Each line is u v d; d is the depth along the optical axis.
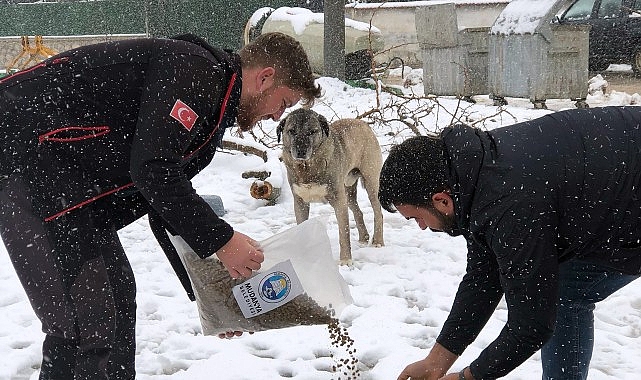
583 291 2.72
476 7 19.36
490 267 2.61
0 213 2.47
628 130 2.42
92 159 2.47
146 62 2.42
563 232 2.37
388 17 19.14
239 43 21.12
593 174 2.32
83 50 2.49
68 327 2.54
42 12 26.69
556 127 2.40
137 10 25.80
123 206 2.74
